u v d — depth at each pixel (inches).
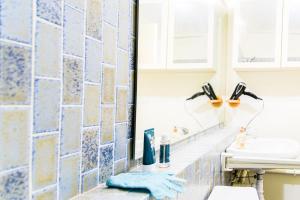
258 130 114.3
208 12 97.0
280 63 103.0
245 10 109.3
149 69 55.4
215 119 106.3
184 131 75.9
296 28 104.0
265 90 113.8
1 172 24.0
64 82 31.4
